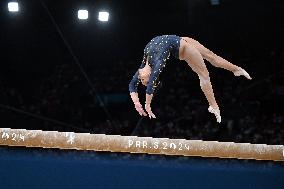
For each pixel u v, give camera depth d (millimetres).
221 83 24812
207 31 25344
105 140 9766
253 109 22672
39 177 8641
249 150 9930
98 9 25109
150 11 25609
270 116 22219
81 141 9766
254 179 9164
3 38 25984
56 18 25562
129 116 24016
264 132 20625
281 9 24391
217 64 7395
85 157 10781
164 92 24828
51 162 9688
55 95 25000
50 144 9734
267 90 23906
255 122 21500
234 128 21188
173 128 21625
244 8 24656
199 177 9156
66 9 25109
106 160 10461
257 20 24859
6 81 25688
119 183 8633
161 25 25828
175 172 9445
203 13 25047
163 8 25281
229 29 25203
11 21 25625
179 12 25422
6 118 23719
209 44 25422
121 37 26328
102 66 26516
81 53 26516
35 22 25781
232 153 9883
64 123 23562
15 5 20234
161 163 10445
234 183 8914
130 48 26453
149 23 25953
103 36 26359
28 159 9875
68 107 24297
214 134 20672
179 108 23594
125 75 25828
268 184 8945
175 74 25812
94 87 25609
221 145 9891
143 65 7254
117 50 26531
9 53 26203
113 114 24250
